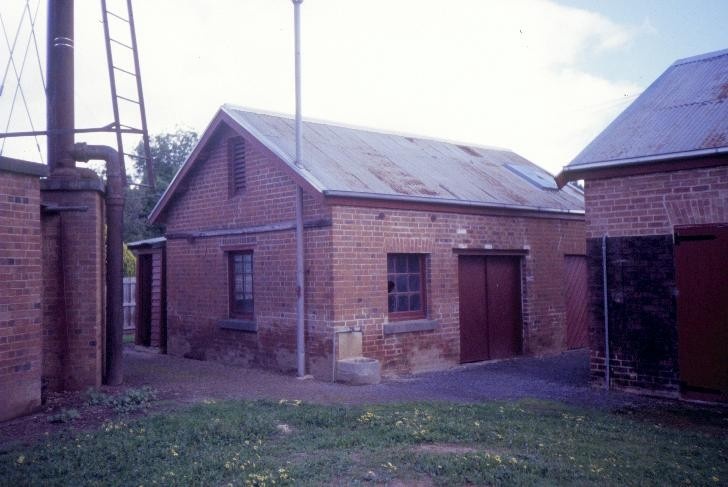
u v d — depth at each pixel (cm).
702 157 893
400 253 1185
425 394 965
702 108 1013
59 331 941
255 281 1244
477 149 1748
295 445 625
